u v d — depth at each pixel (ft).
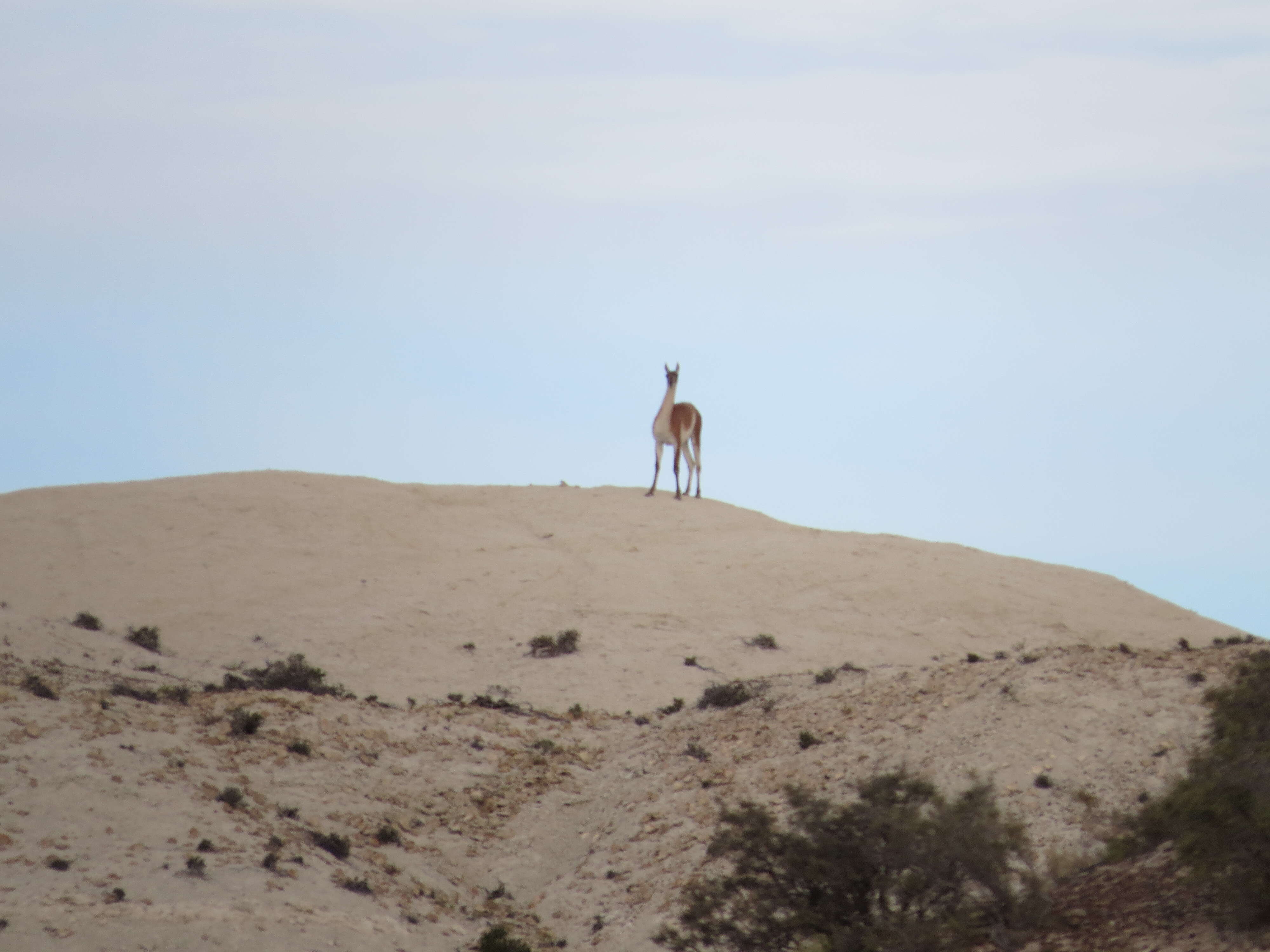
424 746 216.13
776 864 119.24
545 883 164.04
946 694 202.49
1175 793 118.21
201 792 156.66
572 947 139.95
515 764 213.05
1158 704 169.89
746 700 248.73
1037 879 114.32
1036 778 155.22
